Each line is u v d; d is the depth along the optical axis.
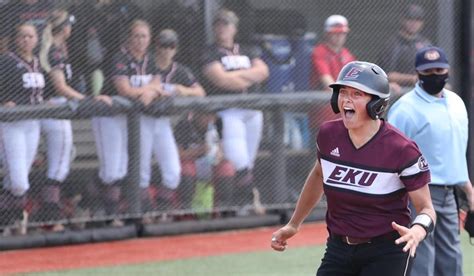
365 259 17.14
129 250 33.34
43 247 33.44
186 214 36.22
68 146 33.25
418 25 38.97
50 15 32.62
